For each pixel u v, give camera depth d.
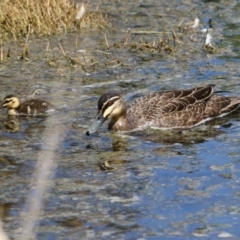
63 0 23.02
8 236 10.89
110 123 15.20
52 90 17.48
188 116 15.56
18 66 19.23
